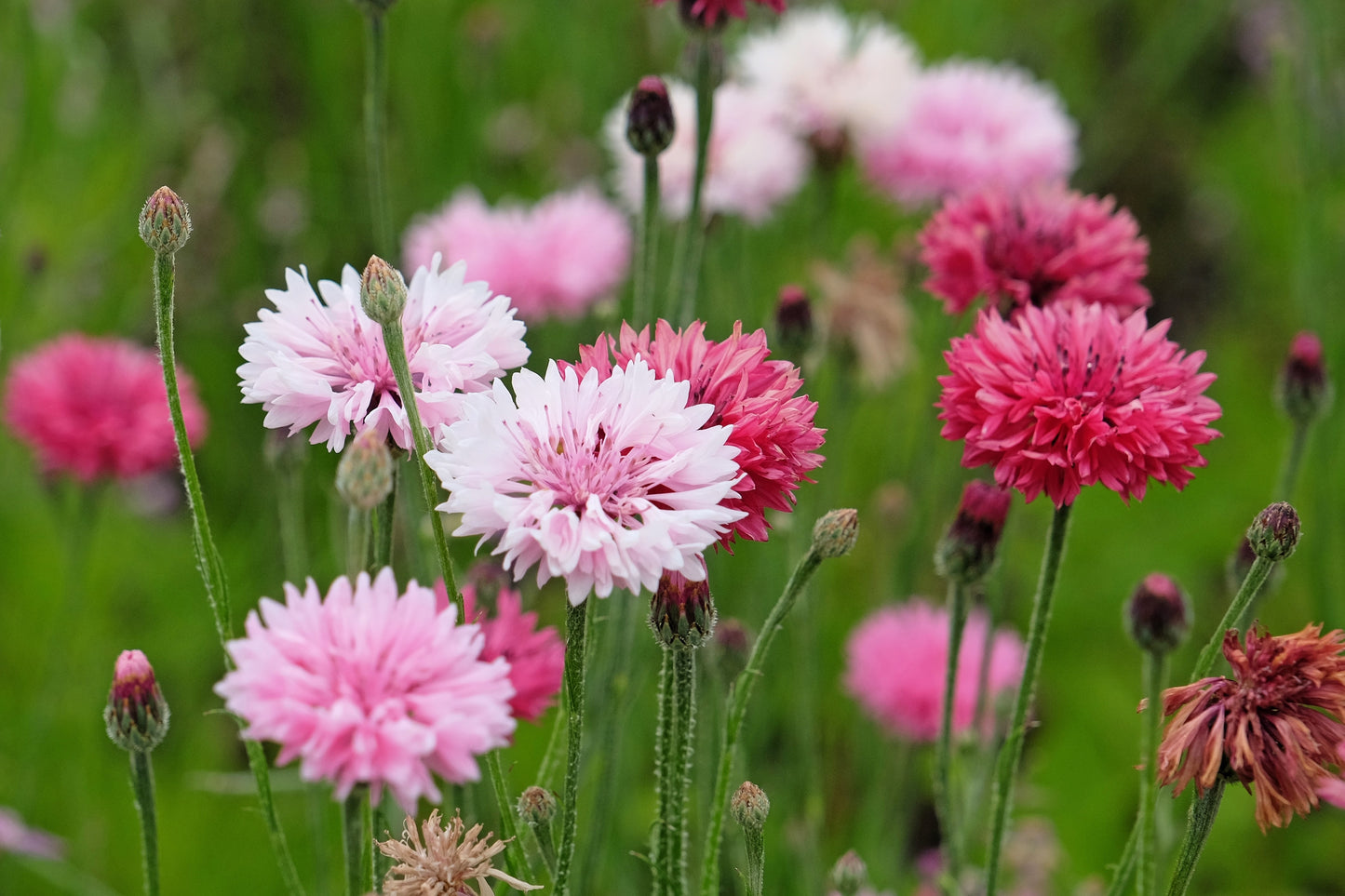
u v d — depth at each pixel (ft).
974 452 2.27
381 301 2.10
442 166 3.90
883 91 3.08
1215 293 4.82
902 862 3.07
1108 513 3.65
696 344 2.17
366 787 2.07
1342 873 3.04
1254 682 2.15
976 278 2.49
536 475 2.10
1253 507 3.65
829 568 3.47
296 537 2.51
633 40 4.06
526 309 2.85
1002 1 4.45
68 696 3.08
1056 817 3.19
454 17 3.98
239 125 4.03
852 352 2.94
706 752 2.49
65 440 2.74
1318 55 3.14
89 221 3.78
